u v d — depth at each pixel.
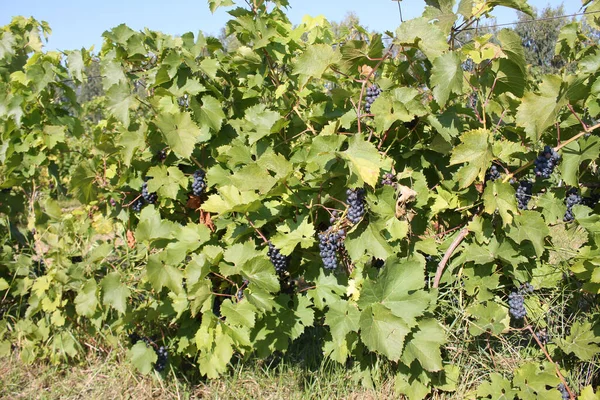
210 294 2.73
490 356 2.95
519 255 2.83
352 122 2.82
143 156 3.11
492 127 2.81
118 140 3.08
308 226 2.73
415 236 2.86
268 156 2.66
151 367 3.03
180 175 3.01
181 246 2.90
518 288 2.92
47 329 3.37
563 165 2.78
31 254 3.81
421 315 2.75
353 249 2.68
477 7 2.68
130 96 3.02
